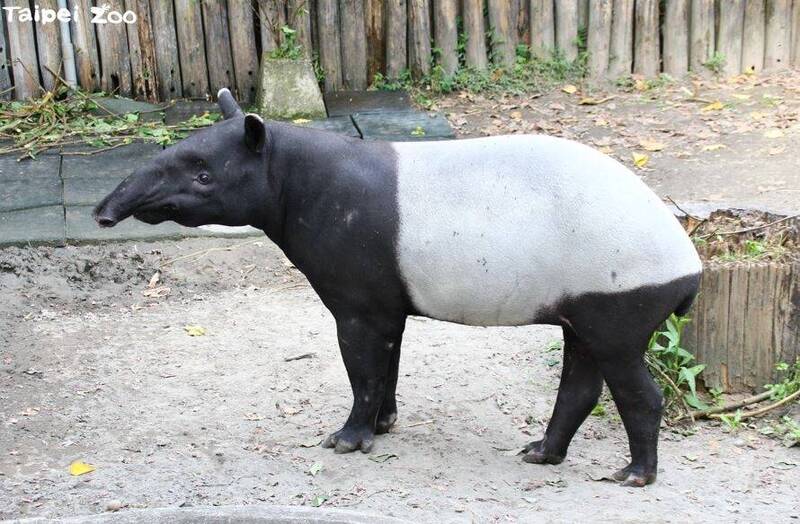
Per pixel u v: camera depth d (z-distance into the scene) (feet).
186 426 15.96
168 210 13.47
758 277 16.15
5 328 19.54
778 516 13.10
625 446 15.26
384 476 14.26
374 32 33.30
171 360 18.38
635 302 12.51
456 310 13.37
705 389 16.75
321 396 16.97
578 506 13.33
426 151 13.47
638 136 29.17
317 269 13.83
